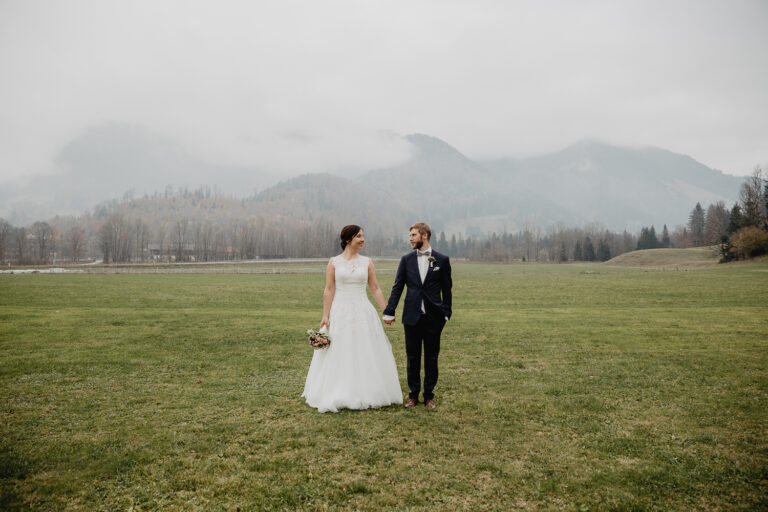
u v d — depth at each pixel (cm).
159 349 953
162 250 14725
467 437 463
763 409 551
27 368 772
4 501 334
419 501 336
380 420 516
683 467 392
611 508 326
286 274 5256
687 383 677
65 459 407
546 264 13312
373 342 586
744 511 321
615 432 477
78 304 1948
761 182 8000
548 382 690
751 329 1205
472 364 820
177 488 357
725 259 7444
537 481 368
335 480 370
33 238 13912
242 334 1145
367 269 598
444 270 567
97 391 638
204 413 541
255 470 389
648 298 2281
